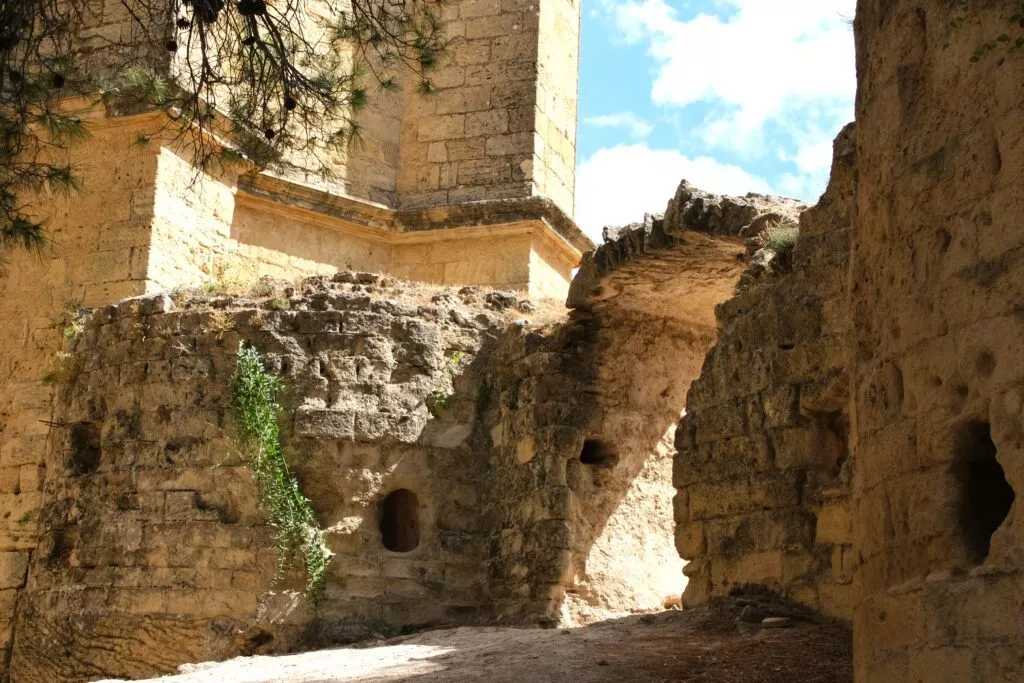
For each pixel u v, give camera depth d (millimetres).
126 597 17641
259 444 17703
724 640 12039
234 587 17281
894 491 7465
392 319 18656
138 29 22219
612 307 17703
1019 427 6504
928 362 7246
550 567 16578
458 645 14102
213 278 23109
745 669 10820
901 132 7664
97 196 22297
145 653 17328
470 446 18609
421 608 17578
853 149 12992
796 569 12812
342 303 18625
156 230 21922
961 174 7102
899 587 7270
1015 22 6789
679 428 14531
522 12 26266
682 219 15406
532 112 25750
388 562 17656
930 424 7176
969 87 7094
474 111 26062
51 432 20000
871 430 7773
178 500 17844
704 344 18641
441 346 18828
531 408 17594
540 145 25859
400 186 26188
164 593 17469
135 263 21766
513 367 18281
